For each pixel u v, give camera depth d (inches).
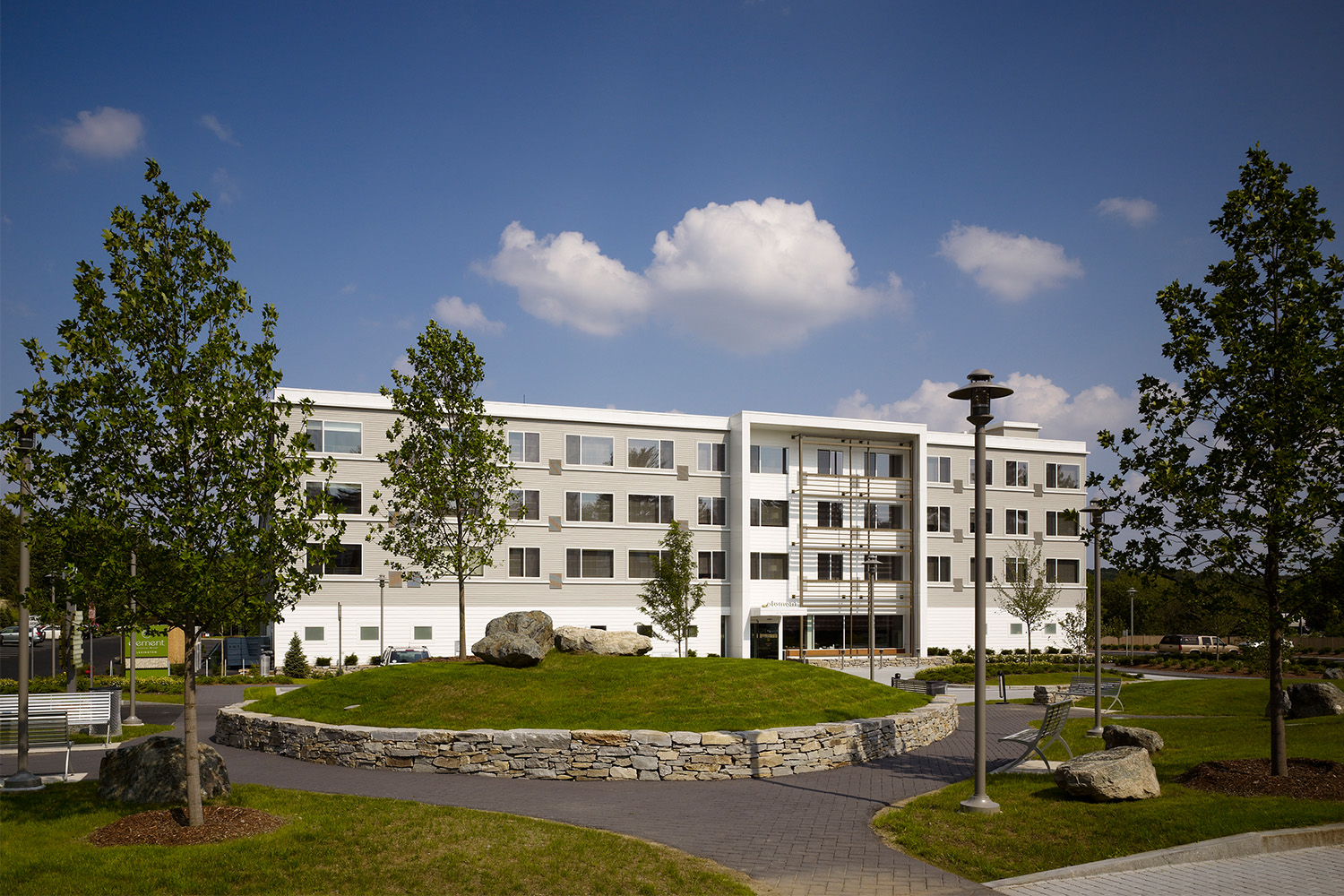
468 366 983.6
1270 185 493.4
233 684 1424.7
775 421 1914.4
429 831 391.2
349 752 597.3
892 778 566.9
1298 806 414.0
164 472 393.1
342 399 1621.6
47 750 595.8
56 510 386.3
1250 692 1053.8
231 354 399.2
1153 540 516.4
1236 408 480.4
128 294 382.9
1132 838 382.9
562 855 364.2
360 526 1621.6
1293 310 484.7
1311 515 454.9
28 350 374.9
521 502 1743.4
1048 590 1911.9
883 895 328.2
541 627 784.3
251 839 370.0
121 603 383.6
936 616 2080.5
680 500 1870.1
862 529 2001.7
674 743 565.6
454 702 663.1
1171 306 522.0
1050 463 2222.0
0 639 2386.8
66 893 302.0
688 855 378.6
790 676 747.4
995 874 350.9
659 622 1567.4
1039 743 550.3
